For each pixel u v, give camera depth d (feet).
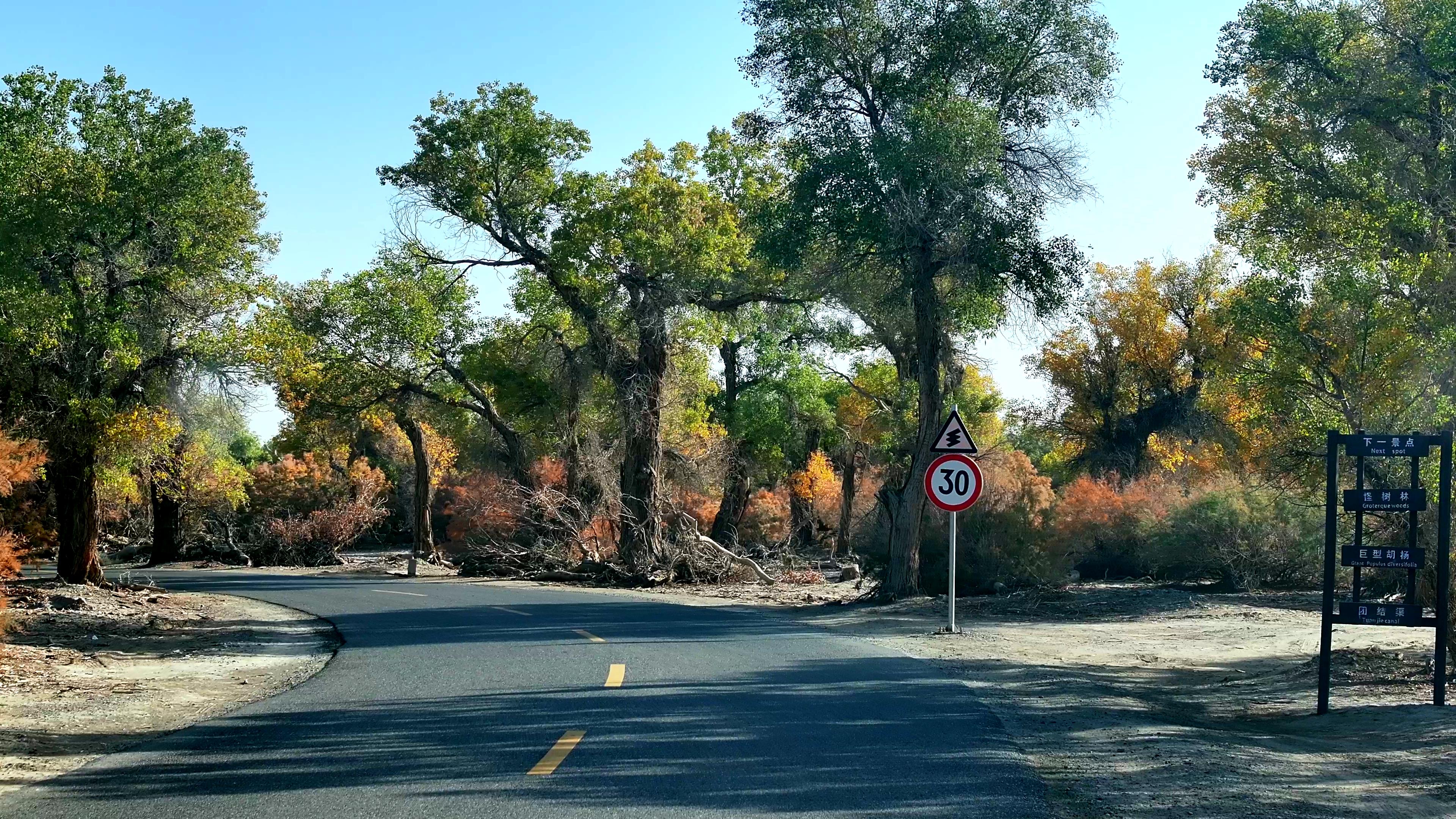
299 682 43.01
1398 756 28.76
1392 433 60.44
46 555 114.21
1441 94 61.52
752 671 43.65
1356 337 60.90
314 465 188.03
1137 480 167.22
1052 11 84.99
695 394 169.27
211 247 89.66
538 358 157.07
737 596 99.76
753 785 24.50
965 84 89.30
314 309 156.87
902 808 22.50
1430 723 32.48
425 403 172.35
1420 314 58.03
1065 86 88.89
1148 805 22.94
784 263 91.15
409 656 49.83
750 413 189.57
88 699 41.37
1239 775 25.91
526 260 134.21
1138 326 201.26
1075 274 85.35
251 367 97.55
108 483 100.78
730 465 171.53
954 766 26.48
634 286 127.95
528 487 153.99
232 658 55.42
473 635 59.31
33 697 41.83
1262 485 88.79
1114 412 205.77
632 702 35.94
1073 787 24.49
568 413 151.23
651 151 143.64
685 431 165.78
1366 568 73.87
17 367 88.28
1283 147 66.33
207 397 102.01
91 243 87.45
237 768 26.89
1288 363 64.28
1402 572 77.97
